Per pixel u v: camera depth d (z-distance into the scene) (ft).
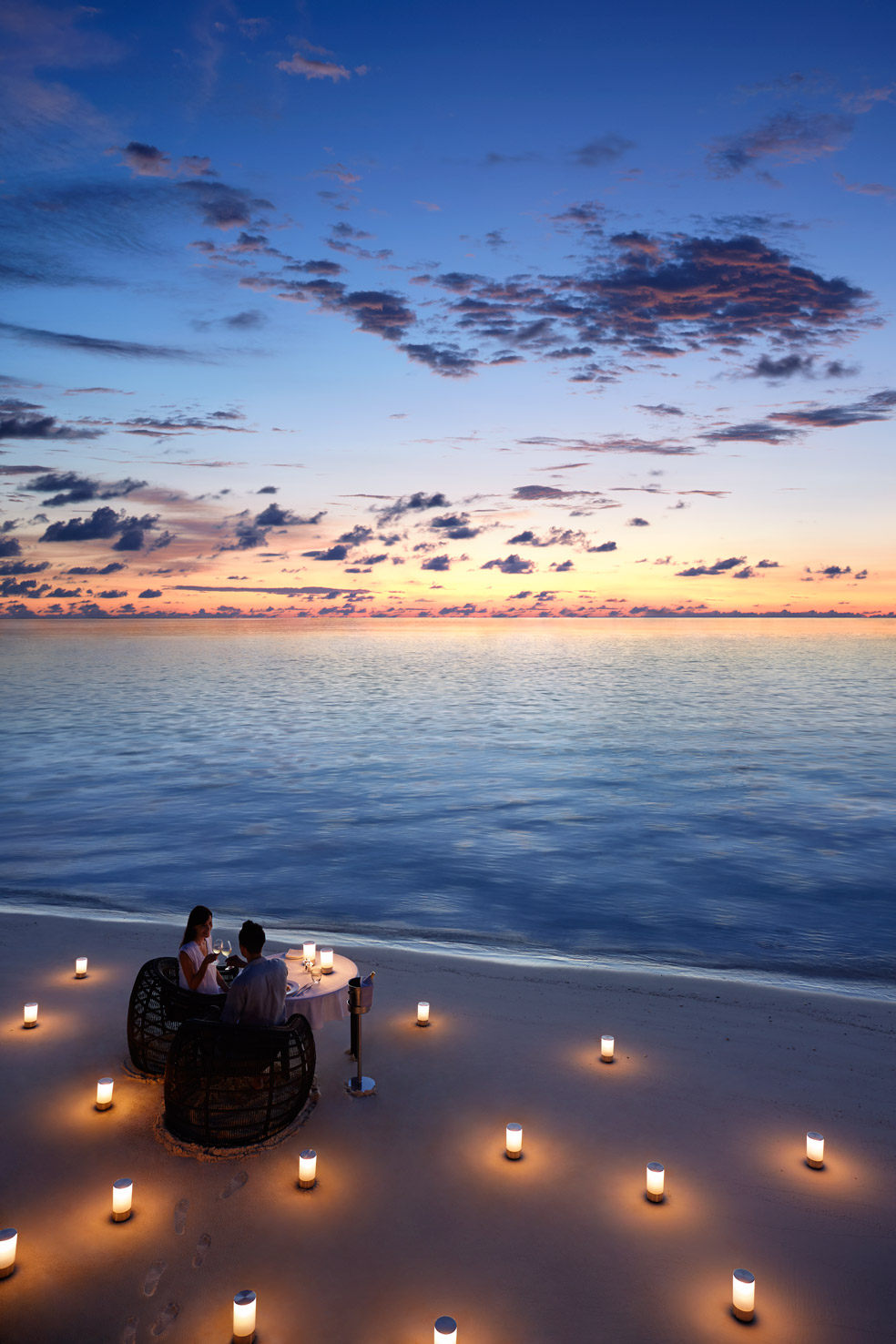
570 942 35.81
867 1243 15.46
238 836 54.34
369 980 20.80
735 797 68.59
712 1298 14.03
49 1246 14.99
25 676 212.64
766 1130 19.44
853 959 33.99
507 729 111.24
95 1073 21.53
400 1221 15.84
